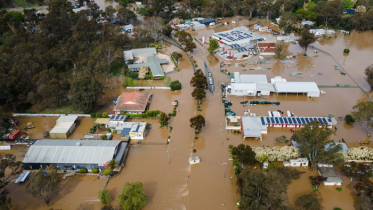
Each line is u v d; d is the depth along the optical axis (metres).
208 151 114.31
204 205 90.94
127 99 145.00
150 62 190.25
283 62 192.50
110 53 178.12
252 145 116.25
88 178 103.69
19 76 142.75
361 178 94.94
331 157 98.00
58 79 154.25
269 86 153.38
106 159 105.75
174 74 180.88
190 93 157.38
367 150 105.81
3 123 133.25
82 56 172.75
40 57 160.25
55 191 93.12
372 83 149.50
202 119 120.19
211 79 170.12
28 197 95.88
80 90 136.38
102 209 84.88
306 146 99.69
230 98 150.88
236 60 198.25
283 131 124.56
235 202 91.62
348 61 191.62
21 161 110.12
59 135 123.44
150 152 115.12
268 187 79.88
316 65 187.25
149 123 133.12
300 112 137.12
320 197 91.62
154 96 156.00
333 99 148.00
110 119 132.62
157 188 97.88
